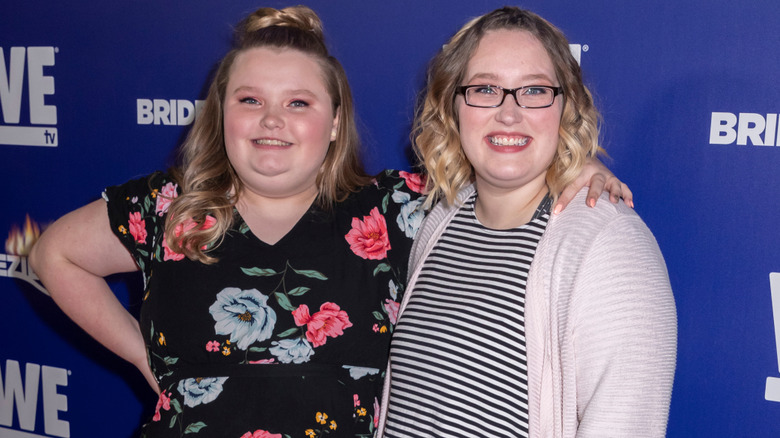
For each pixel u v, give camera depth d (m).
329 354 1.19
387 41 1.52
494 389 1.04
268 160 1.15
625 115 1.36
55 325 1.93
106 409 1.91
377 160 1.57
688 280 1.36
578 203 1.04
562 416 1.00
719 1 1.27
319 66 1.21
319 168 1.27
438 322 1.09
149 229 1.23
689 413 1.39
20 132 1.87
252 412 1.14
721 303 1.34
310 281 1.20
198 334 1.17
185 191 1.23
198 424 1.14
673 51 1.31
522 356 1.03
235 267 1.19
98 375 1.91
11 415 2.00
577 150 1.07
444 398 1.05
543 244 1.03
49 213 1.88
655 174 1.36
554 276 1.00
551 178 1.08
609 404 0.92
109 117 1.77
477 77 1.06
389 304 1.24
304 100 1.18
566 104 1.09
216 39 1.63
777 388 1.32
